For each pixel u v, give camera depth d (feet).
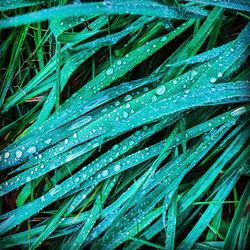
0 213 0.60
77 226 0.58
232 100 0.53
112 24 0.58
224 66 0.52
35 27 0.63
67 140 0.55
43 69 0.59
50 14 0.43
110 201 0.57
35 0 0.54
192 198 0.55
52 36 0.59
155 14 0.51
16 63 0.62
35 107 0.60
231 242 0.52
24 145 0.57
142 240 0.55
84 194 0.56
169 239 0.54
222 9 0.54
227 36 0.58
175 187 0.54
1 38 0.65
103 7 0.46
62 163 0.55
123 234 0.55
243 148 0.55
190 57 0.53
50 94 0.59
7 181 0.57
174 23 0.57
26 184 0.58
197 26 0.55
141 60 0.55
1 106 0.61
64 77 0.58
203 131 0.53
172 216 0.54
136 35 0.57
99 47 0.56
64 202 0.57
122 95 0.56
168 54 0.60
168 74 0.54
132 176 0.56
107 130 0.53
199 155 0.53
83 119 0.55
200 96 0.51
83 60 0.57
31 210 0.56
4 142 0.61
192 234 0.55
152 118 0.52
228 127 0.54
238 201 0.54
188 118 0.55
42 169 0.56
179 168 0.54
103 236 0.55
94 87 0.56
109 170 0.55
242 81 0.52
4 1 0.54
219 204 0.55
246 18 0.58
